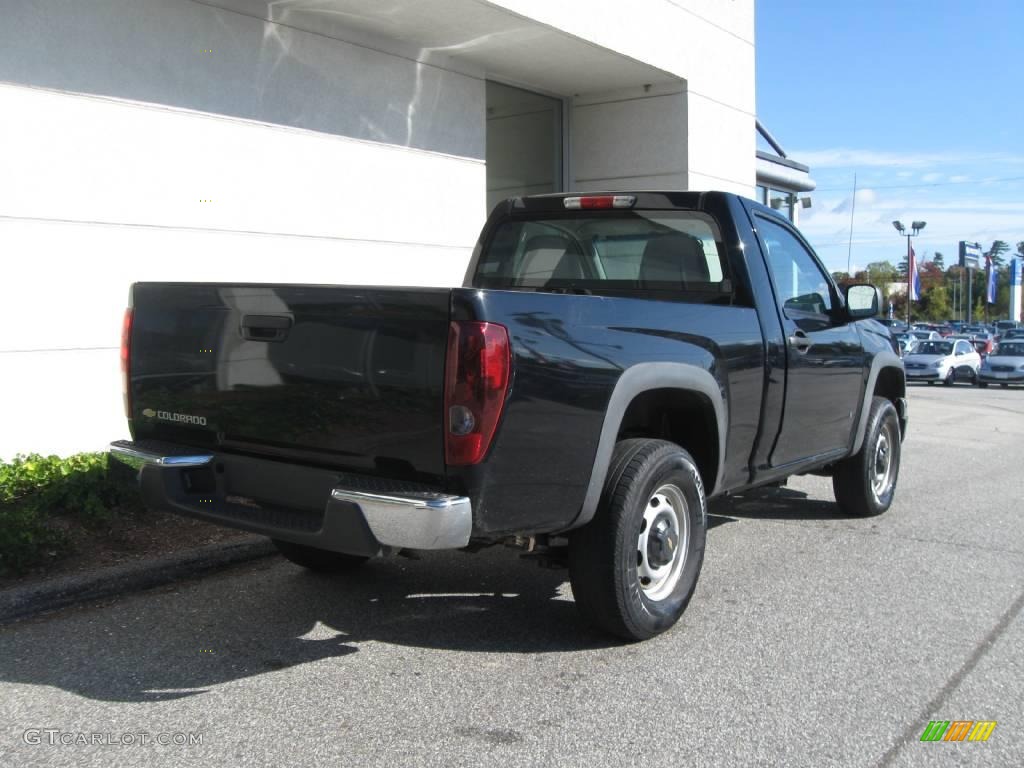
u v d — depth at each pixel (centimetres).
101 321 691
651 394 434
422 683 384
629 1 1075
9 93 632
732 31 1316
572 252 574
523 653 419
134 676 387
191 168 749
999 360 2853
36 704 360
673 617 438
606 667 404
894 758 327
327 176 866
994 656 423
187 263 750
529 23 909
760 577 543
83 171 676
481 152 1054
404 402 350
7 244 637
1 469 585
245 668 397
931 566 569
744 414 494
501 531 361
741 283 512
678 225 534
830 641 439
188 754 321
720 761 322
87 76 675
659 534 436
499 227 602
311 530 363
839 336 602
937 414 1664
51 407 663
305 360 375
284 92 822
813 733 345
